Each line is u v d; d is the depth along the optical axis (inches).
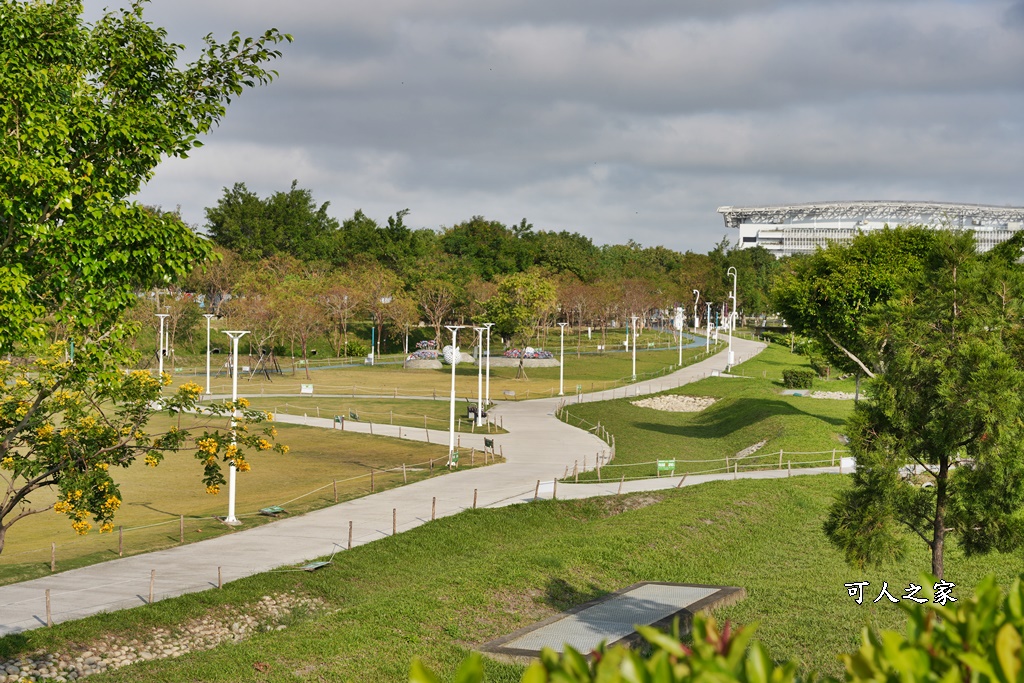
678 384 3890.3
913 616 208.4
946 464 1003.3
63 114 665.0
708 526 1440.7
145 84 718.5
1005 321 964.6
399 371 4726.9
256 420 851.4
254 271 5659.5
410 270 5984.3
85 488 788.6
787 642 951.6
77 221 662.5
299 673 822.5
